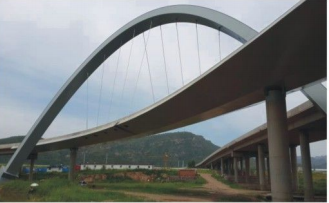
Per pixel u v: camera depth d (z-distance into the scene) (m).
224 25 36.50
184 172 96.06
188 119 42.28
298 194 48.66
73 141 69.31
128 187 55.19
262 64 24.30
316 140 57.69
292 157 65.62
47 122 56.41
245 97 32.00
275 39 20.92
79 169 111.12
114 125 51.41
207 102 34.16
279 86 28.25
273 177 26.41
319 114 36.62
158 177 91.94
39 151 84.50
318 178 88.62
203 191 49.69
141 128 51.53
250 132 61.97
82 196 31.62
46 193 37.19
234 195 42.81
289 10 18.17
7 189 43.62
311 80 27.28
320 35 20.45
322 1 17.03
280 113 27.61
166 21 47.47
